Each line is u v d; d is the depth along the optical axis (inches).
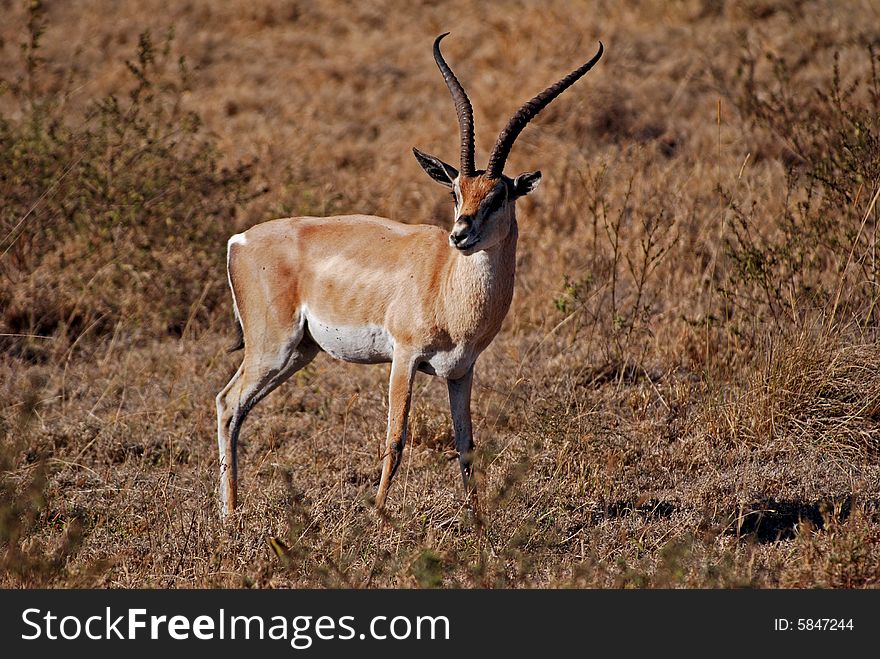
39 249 1414.9
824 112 1529.3
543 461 962.1
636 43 2159.2
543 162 1755.7
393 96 2132.1
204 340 1316.4
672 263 1354.6
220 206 1480.1
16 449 862.5
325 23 2647.6
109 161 1481.3
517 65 2150.6
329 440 1060.5
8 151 1439.5
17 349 1295.5
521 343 1248.8
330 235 919.7
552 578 761.0
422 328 856.9
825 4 2242.9
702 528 854.5
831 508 884.6
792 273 1103.6
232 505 896.9
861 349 1039.0
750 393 1032.2
